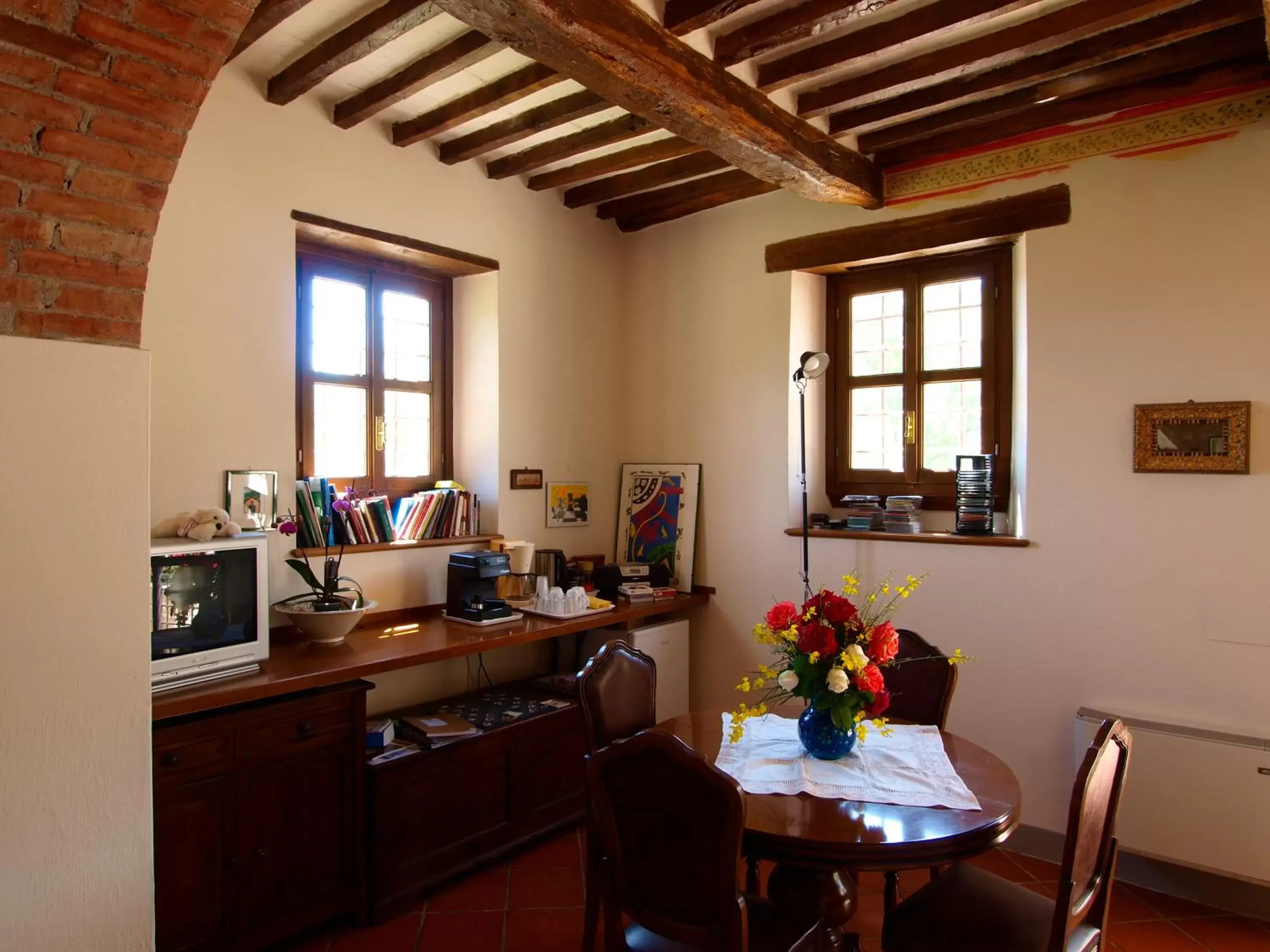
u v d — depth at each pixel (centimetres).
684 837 174
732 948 170
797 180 341
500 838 328
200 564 252
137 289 188
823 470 436
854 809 202
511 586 387
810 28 250
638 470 466
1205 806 294
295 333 320
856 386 424
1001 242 364
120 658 188
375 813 284
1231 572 302
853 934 247
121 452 187
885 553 380
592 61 239
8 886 173
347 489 364
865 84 294
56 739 179
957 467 373
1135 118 319
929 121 332
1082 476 331
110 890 187
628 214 448
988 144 349
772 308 418
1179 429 308
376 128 346
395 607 358
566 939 275
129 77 167
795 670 233
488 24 221
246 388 303
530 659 422
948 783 218
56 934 180
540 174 406
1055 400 337
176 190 285
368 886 285
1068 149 334
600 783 185
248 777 251
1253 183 297
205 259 292
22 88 157
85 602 183
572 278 440
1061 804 335
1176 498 312
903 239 377
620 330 472
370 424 375
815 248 404
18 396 173
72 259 176
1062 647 336
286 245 315
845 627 234
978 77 295
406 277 390
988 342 381
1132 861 315
